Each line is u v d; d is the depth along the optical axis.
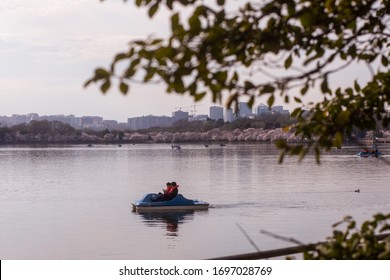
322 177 73.69
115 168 99.31
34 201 51.94
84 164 113.81
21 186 67.12
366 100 5.50
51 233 34.94
